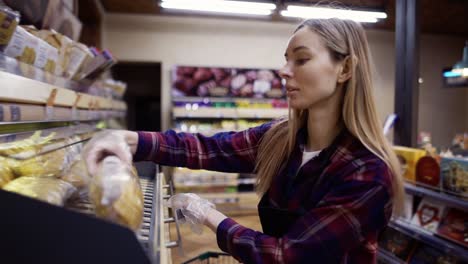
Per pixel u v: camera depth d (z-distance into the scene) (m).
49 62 0.99
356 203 0.75
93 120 1.74
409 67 2.65
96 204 0.46
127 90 6.88
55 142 0.89
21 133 0.82
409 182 2.32
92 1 4.09
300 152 0.99
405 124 2.69
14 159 0.65
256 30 5.69
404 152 2.37
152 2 4.76
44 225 0.39
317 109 0.93
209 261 1.71
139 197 0.53
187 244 1.97
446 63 6.58
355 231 0.74
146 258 0.38
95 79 1.62
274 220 0.98
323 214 0.76
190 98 5.27
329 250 0.73
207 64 5.57
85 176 0.55
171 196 0.96
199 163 1.06
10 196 0.39
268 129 1.15
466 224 2.01
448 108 6.62
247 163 1.14
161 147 0.98
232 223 0.83
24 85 0.75
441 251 2.14
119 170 0.52
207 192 4.54
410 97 2.64
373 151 0.83
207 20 5.53
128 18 5.29
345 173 0.82
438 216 2.21
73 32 1.52
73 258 0.39
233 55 5.65
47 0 1.09
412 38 2.62
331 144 0.89
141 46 5.36
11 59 0.72
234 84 5.37
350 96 0.87
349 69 0.86
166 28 5.42
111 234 0.38
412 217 2.39
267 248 0.73
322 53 0.83
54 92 0.98
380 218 0.78
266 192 1.07
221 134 1.17
